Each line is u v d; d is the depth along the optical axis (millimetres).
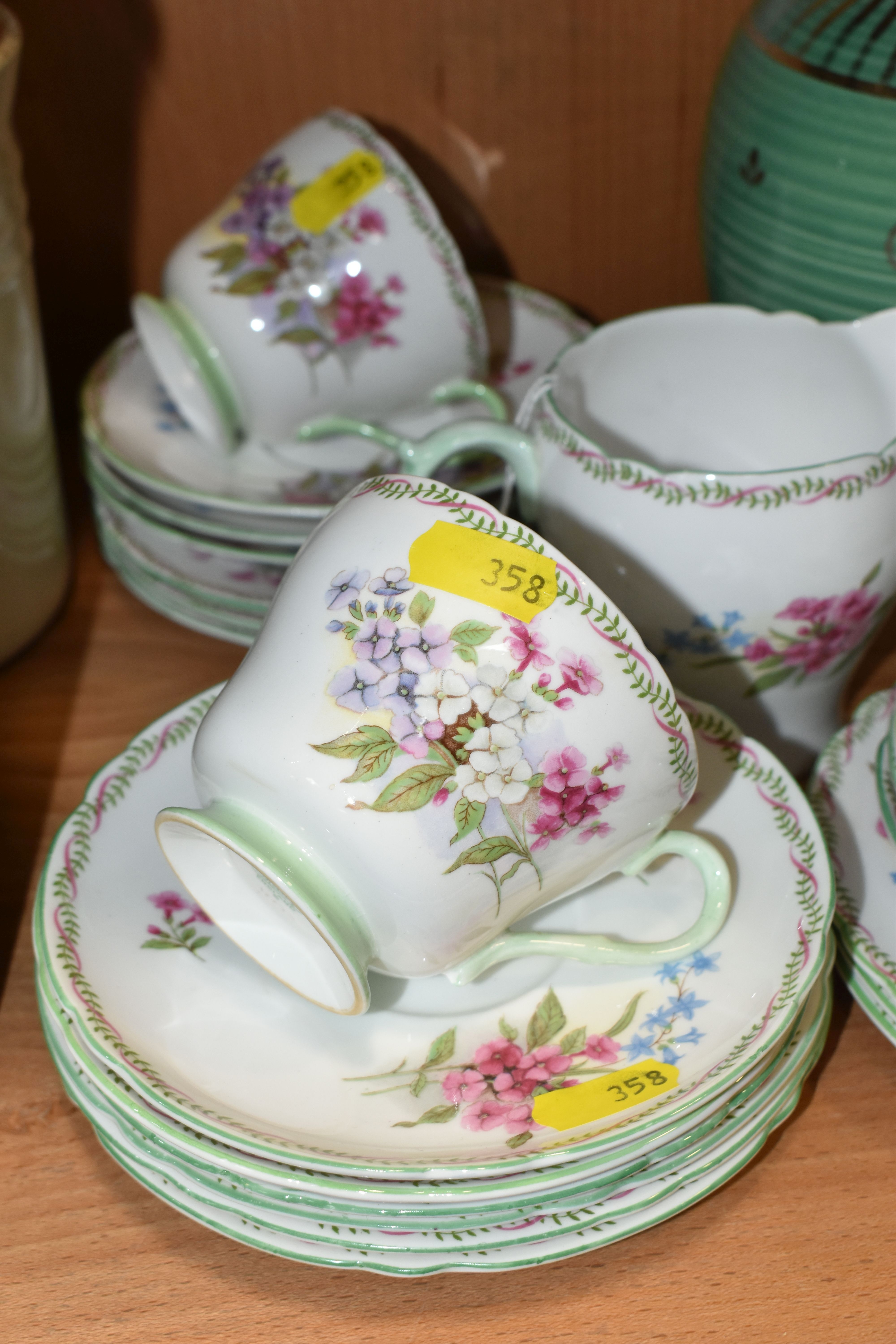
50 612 695
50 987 433
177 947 464
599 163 786
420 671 404
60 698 663
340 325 679
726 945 467
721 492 490
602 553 523
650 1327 420
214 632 685
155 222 777
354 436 741
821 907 466
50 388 830
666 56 747
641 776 425
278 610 443
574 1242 406
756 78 599
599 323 858
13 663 681
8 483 606
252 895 454
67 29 701
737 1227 450
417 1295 429
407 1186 377
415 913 417
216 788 437
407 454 541
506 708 403
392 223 667
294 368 690
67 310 803
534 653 403
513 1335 418
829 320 615
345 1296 429
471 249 816
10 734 639
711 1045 429
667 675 444
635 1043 439
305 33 722
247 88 738
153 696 667
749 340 593
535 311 795
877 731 572
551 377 552
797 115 574
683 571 513
